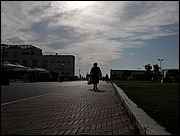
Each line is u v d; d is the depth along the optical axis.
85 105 11.47
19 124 7.12
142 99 11.08
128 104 9.18
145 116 6.62
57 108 10.43
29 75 53.41
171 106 8.60
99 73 23.92
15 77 57.59
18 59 106.88
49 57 110.88
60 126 6.86
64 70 112.44
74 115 8.66
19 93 18.83
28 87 28.11
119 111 9.60
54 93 19.05
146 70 89.50
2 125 6.99
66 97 15.55
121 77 92.12
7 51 104.94
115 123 7.26
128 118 8.07
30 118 8.08
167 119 6.25
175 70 47.22
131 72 92.19
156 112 7.32
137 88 20.91
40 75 60.69
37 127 6.75
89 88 26.98
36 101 13.20
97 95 17.12
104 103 12.27
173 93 14.75
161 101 10.17
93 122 7.41
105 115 8.66
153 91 16.72
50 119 7.90
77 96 16.30
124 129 6.48
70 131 6.28
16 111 9.55
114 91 21.56
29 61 107.62
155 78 55.38
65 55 112.38
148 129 5.19
